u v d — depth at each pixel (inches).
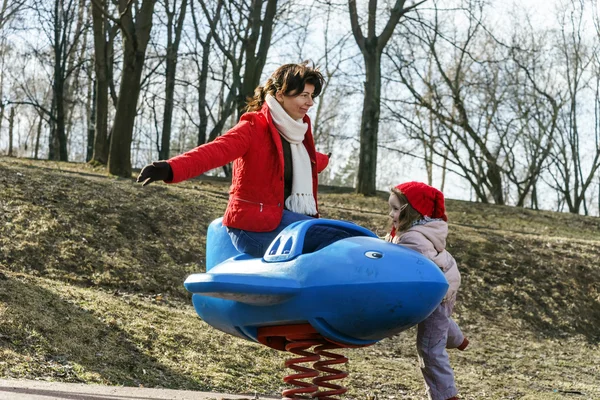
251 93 890.7
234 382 281.9
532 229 888.9
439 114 1261.1
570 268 663.8
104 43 967.6
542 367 462.3
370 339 137.5
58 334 273.9
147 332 315.0
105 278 448.1
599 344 555.5
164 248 521.7
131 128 743.1
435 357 176.4
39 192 551.8
